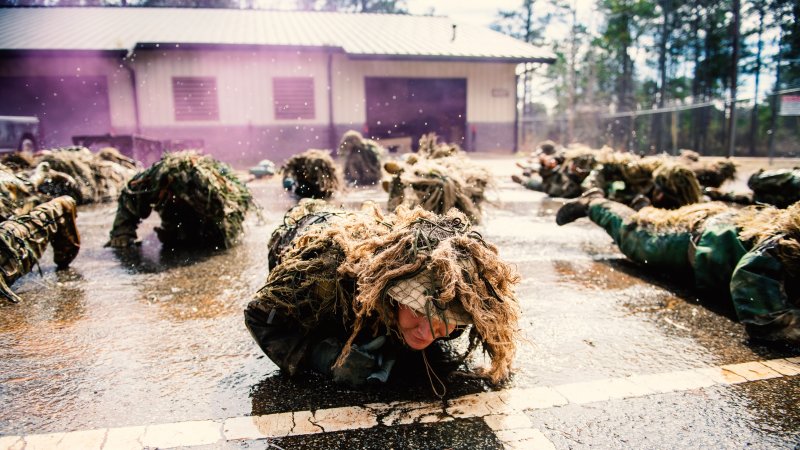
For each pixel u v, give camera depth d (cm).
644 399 214
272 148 1892
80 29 1936
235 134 1862
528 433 189
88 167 868
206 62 1816
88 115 1831
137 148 1427
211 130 1847
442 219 208
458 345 260
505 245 501
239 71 1839
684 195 530
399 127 2236
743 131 3177
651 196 635
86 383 229
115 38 1803
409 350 231
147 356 256
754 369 241
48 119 1803
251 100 1859
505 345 201
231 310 324
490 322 189
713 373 238
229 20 2216
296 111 1898
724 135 2981
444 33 2247
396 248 188
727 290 321
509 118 2116
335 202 784
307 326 219
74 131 1833
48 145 1809
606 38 3512
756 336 272
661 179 541
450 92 2092
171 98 1811
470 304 182
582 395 217
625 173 657
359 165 1043
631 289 363
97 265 434
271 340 222
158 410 206
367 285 188
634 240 391
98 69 1764
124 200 494
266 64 1856
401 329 190
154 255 470
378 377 213
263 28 2083
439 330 183
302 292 210
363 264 199
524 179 1002
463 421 197
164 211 495
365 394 217
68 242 407
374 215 237
